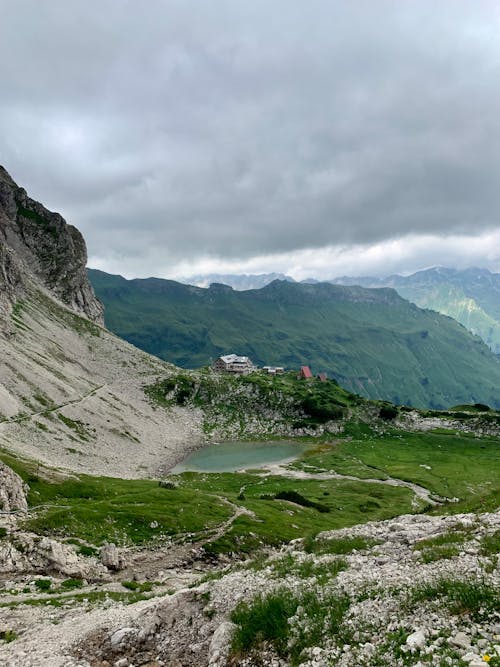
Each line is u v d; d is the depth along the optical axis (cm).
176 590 2966
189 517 7131
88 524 6062
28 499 6725
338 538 2800
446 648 1152
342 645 1356
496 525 2212
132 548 5728
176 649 1747
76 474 9344
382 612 1469
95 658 1778
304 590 1795
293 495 10606
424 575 1661
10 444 10000
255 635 1577
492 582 1430
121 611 2517
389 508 10594
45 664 1744
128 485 9425
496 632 1170
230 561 5931
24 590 3725
